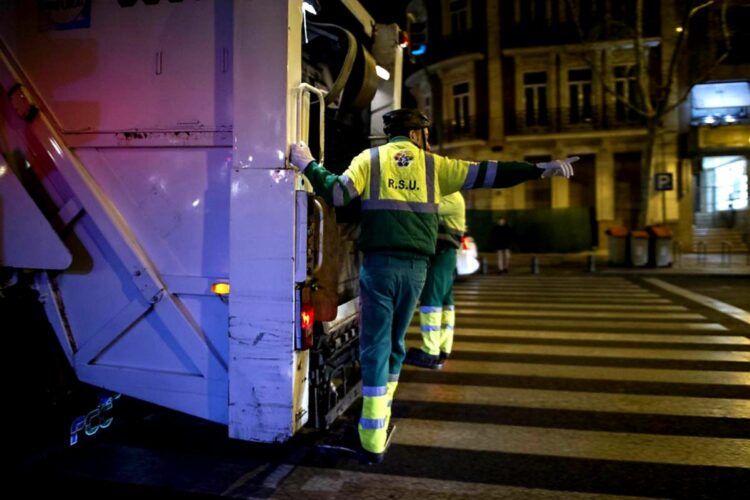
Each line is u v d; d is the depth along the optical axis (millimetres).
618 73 25172
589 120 25469
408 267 3268
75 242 3348
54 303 3381
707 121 23922
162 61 3207
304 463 3793
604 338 7754
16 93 3283
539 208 26609
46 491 3342
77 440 3590
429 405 5047
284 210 3041
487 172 3361
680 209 24438
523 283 14508
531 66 26172
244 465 3746
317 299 3211
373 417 3262
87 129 3293
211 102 3162
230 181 3148
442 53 27875
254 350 3092
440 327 5035
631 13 24469
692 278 15406
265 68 3027
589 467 3758
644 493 3393
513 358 6695
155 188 3252
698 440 4211
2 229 3258
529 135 25875
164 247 3250
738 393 5324
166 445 4047
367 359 3283
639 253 17500
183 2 3178
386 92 5238
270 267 3061
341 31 4156
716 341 7520
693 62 23797
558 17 25656
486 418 4715
